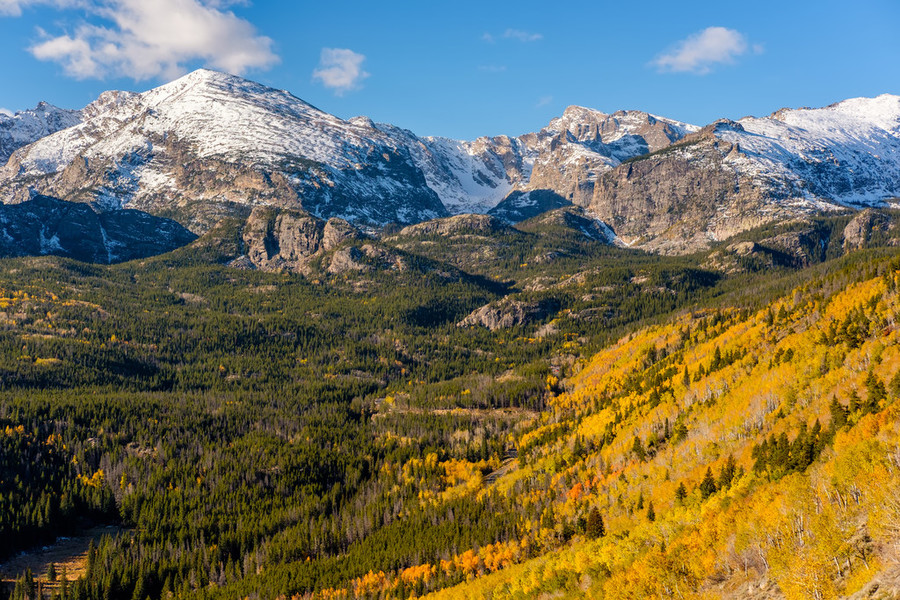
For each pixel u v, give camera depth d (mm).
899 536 84438
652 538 140500
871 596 78812
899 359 162625
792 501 108125
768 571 97000
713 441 180375
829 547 88812
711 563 108938
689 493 155875
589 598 130875
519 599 150250
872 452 107500
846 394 160125
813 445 136250
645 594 113125
